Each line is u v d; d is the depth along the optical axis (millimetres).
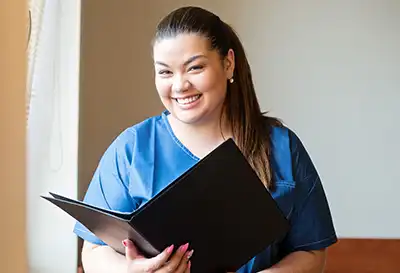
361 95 2588
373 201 2631
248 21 2523
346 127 2596
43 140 1834
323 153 2602
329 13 2549
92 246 1356
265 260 1347
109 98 2418
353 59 2572
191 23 1239
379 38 2570
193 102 1253
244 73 1356
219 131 1344
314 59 2561
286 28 2541
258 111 1390
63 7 1825
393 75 2588
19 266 507
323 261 1409
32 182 1846
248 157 1330
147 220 1005
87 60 2395
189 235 1072
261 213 1113
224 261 1163
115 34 2416
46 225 1879
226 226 1099
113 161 1364
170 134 1361
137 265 1080
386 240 2594
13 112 492
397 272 2596
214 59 1249
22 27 499
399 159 2619
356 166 2613
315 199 1386
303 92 2570
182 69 1233
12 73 489
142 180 1321
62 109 1846
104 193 1350
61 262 1896
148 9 2438
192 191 1013
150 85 2447
